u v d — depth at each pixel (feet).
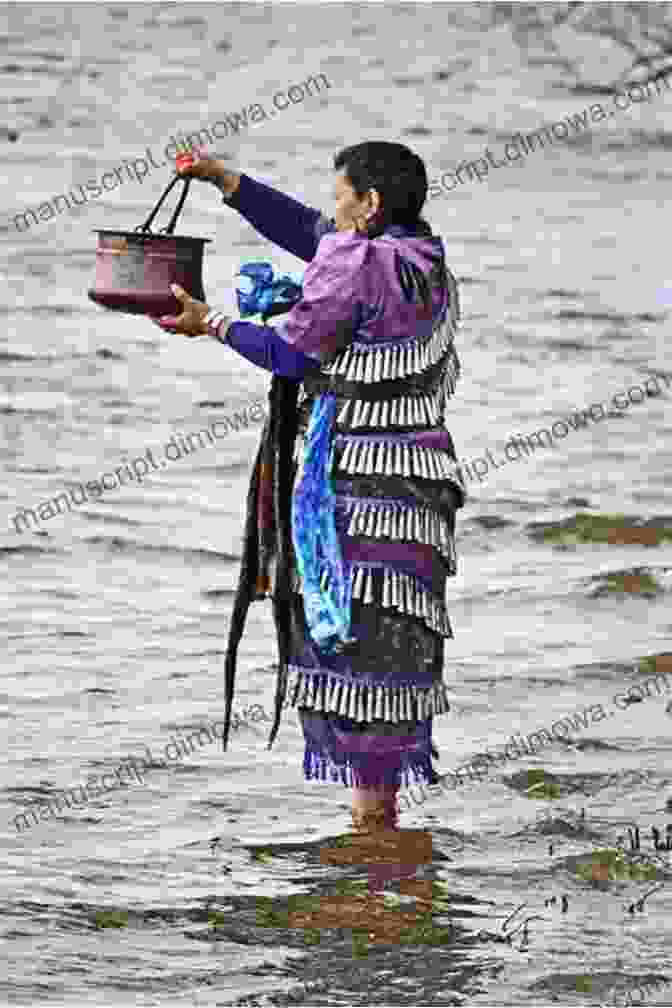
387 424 60.03
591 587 91.35
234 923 54.95
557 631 85.10
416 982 51.13
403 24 375.86
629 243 212.84
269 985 50.83
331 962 52.37
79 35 354.13
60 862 59.36
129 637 83.30
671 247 210.79
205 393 135.54
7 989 50.03
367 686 60.80
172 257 61.11
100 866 59.11
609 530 102.37
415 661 61.16
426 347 60.23
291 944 53.57
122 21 371.76
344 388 59.98
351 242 59.62
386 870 59.16
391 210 60.90
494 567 95.81
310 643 61.16
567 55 338.95
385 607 60.34
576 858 60.34
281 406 61.11
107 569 94.07
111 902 56.29
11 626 84.07
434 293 60.39
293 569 61.11
